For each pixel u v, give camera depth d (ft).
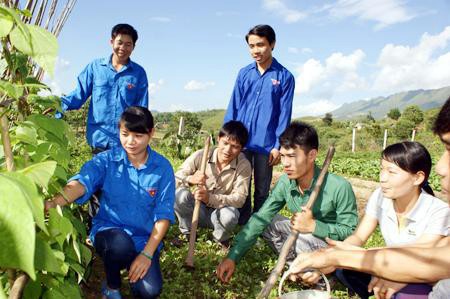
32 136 6.15
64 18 8.82
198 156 14.73
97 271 11.98
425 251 6.94
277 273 9.60
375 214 9.86
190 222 14.40
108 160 10.00
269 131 16.35
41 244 4.69
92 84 15.20
